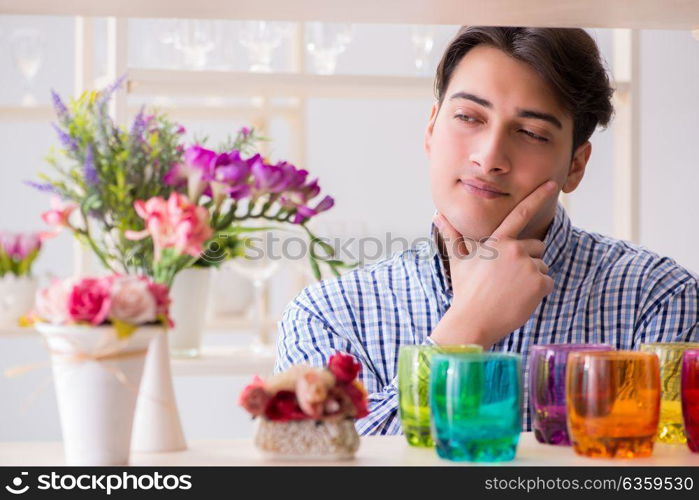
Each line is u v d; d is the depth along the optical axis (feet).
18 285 9.98
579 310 6.91
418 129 15.62
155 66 10.74
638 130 10.34
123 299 3.73
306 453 4.00
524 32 6.07
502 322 6.00
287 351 7.17
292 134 12.44
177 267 4.12
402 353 4.58
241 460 4.03
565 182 6.57
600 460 4.15
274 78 10.13
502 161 6.10
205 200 10.05
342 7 4.71
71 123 4.15
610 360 4.20
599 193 14.64
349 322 7.14
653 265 7.04
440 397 4.12
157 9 4.78
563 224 6.98
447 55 6.36
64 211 4.17
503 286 6.00
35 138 15.03
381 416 5.93
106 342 3.77
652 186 14.16
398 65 15.53
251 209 4.25
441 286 7.00
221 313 11.35
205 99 13.80
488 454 4.06
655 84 14.10
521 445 4.59
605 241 7.32
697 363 4.37
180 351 10.08
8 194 15.02
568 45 6.10
